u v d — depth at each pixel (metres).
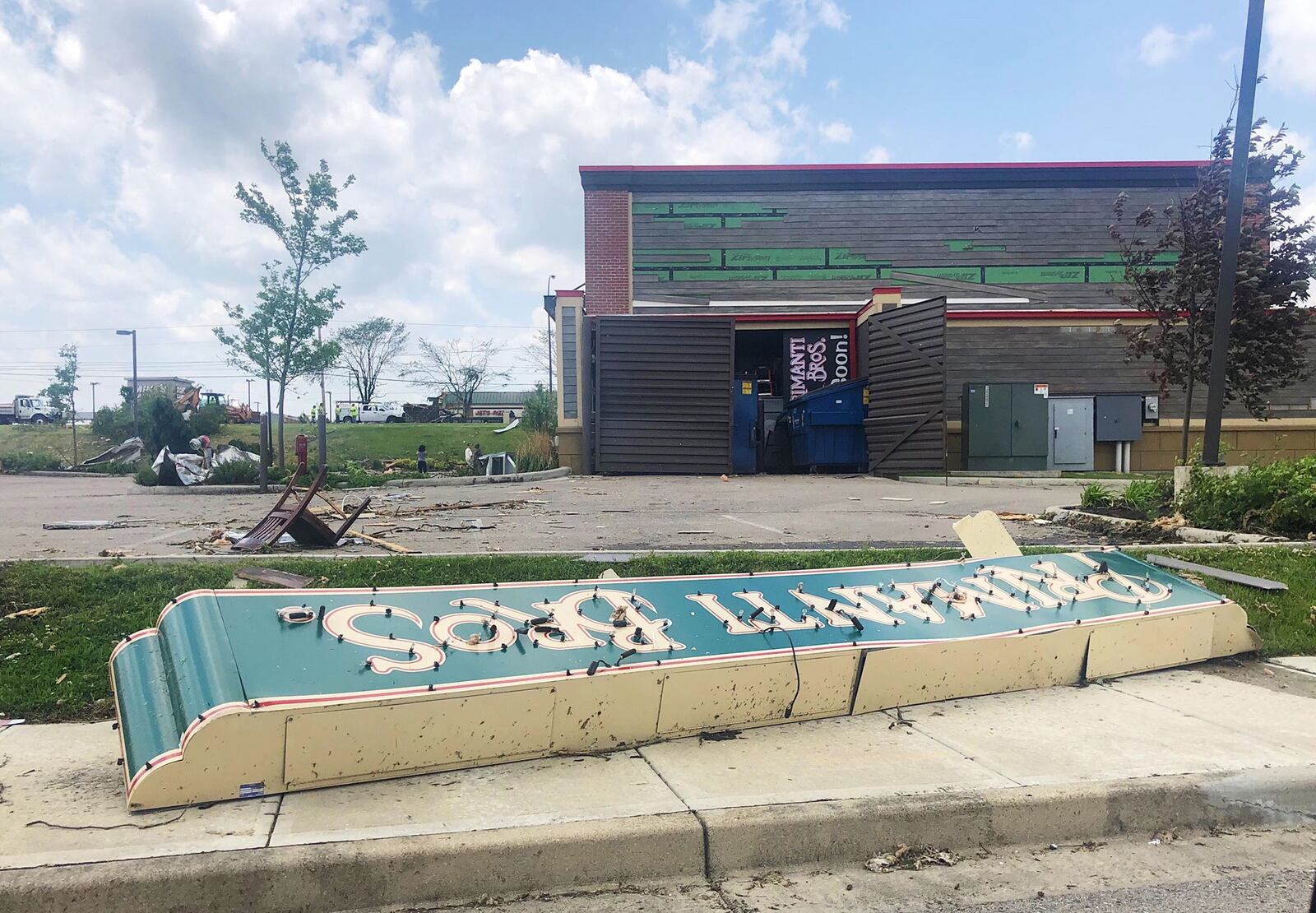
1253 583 7.14
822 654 4.76
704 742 4.42
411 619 4.52
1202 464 10.92
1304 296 13.59
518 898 3.25
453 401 82.31
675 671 4.40
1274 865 3.57
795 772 4.01
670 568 7.43
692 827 3.42
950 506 13.74
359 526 11.40
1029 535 10.26
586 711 4.20
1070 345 23.92
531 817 3.46
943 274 26.48
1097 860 3.60
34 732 4.54
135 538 10.48
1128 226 26.36
